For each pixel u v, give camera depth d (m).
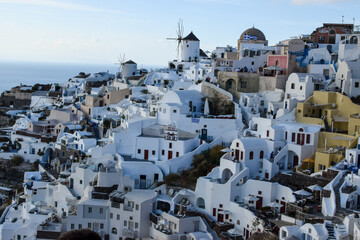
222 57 164.88
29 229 91.00
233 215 83.56
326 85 110.62
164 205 90.44
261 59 132.50
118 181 95.25
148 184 99.69
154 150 106.25
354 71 105.06
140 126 110.00
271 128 96.88
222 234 80.44
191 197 91.06
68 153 121.50
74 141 122.12
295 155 93.44
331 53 128.25
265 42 151.88
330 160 85.69
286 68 121.75
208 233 81.62
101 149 105.88
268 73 122.81
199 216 85.69
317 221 67.94
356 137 88.50
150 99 127.56
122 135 108.25
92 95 149.38
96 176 98.75
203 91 120.88
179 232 82.62
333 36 140.62
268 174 90.25
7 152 134.62
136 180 99.56
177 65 161.38
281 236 66.88
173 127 104.69
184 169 100.94
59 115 147.25
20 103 189.75
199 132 109.00
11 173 131.50
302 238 65.69
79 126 134.00
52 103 173.50
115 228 89.38
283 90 117.25
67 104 161.75
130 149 108.19
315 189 77.56
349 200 72.00
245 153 90.00
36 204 101.06
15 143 139.00
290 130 96.19
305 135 94.31
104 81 185.75
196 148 104.50
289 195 80.06
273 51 135.38
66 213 94.62
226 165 91.62
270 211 80.00
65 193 100.00
